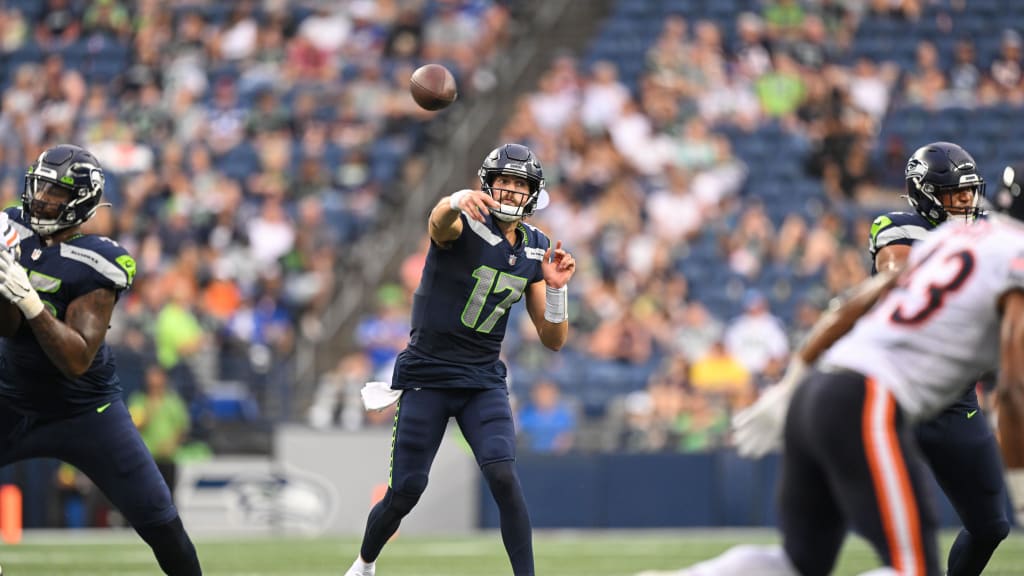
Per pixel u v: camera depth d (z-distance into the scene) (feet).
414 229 182.60
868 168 188.96
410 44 202.39
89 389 59.26
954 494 62.49
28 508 132.77
